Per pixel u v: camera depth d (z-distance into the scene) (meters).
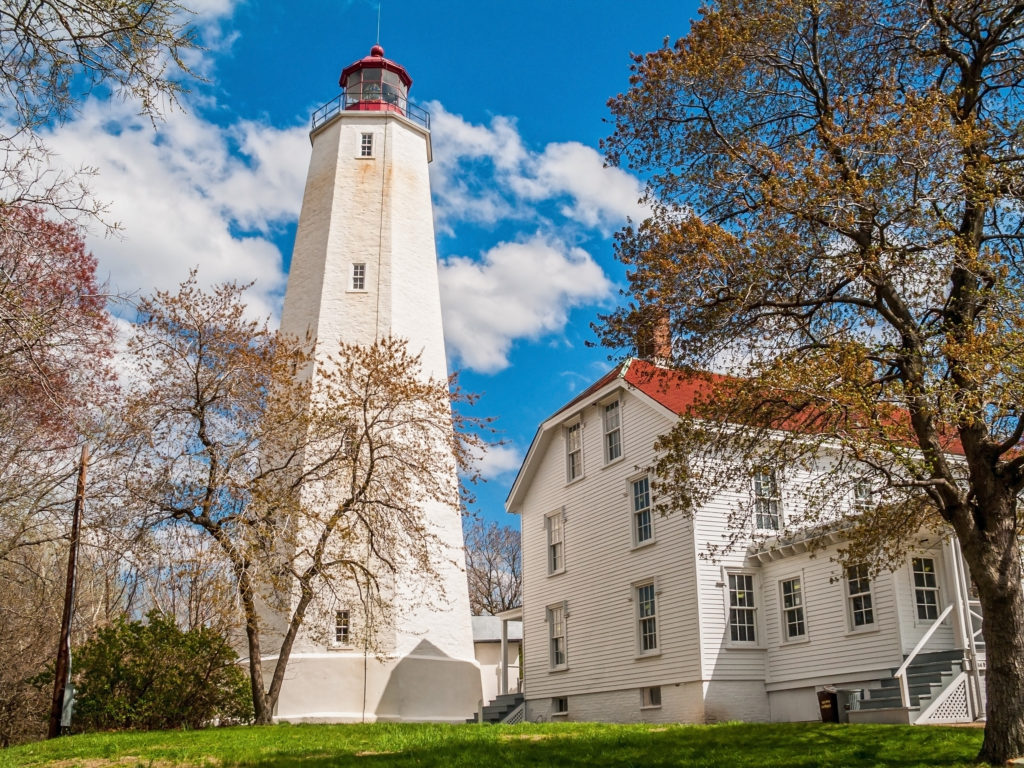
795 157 14.16
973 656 17.44
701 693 20.95
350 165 30.80
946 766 11.86
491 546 58.69
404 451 22.73
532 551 28.84
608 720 24.08
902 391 12.11
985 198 12.84
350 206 30.09
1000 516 12.74
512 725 18.33
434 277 30.69
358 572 24.62
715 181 15.20
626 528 24.64
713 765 12.77
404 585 25.70
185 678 21.30
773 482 15.35
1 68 7.27
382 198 30.31
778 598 22.09
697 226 13.80
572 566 26.75
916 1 15.35
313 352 24.36
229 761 13.28
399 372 23.31
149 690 21.11
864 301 14.22
